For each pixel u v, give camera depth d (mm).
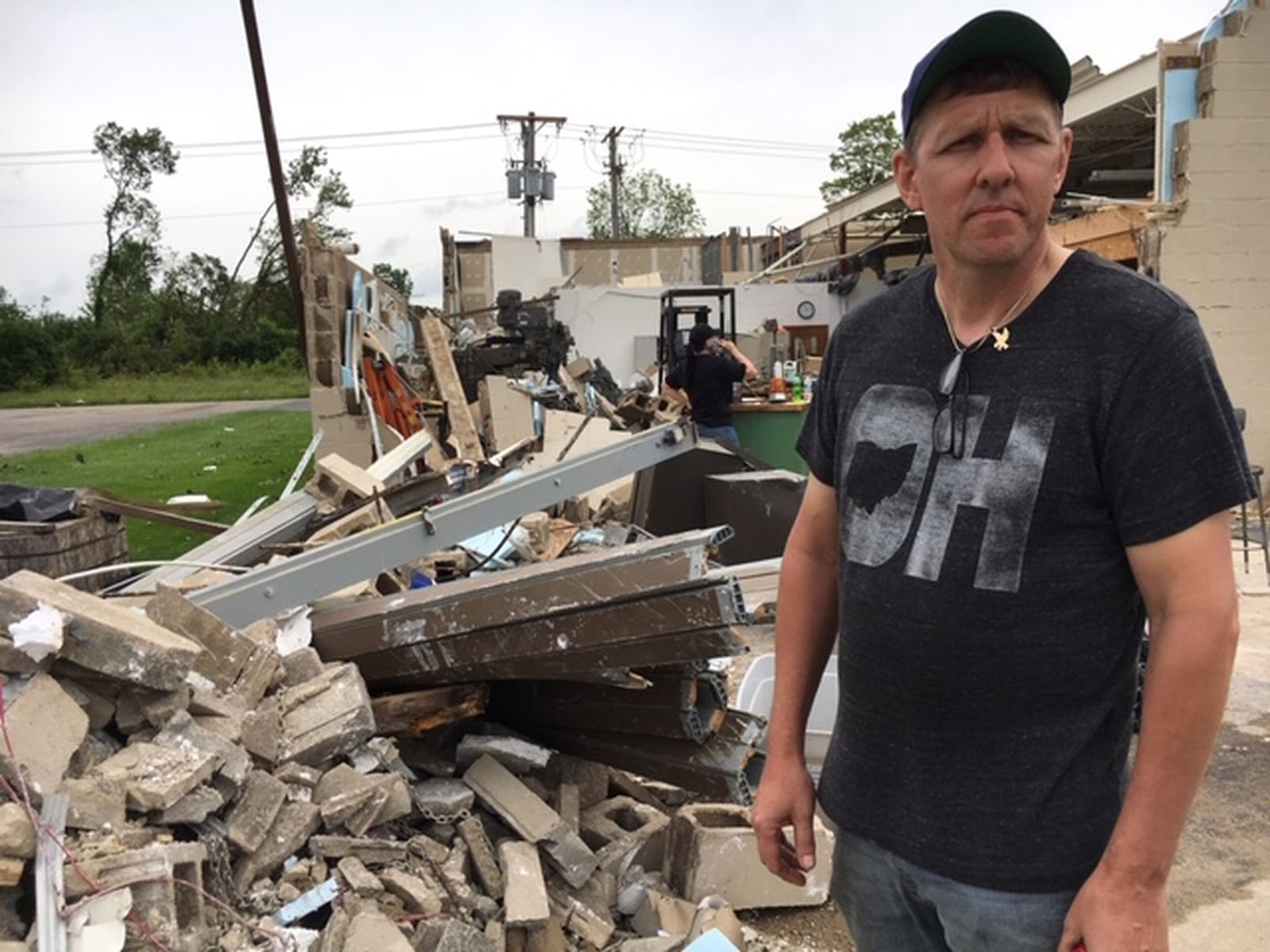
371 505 5102
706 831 3148
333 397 8648
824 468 1777
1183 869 3518
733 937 2881
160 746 2486
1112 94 12648
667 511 6957
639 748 3229
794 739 1831
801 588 1841
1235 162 9672
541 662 3035
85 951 1899
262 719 2760
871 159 47094
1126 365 1314
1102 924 1334
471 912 2676
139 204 58156
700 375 9406
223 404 34844
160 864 2102
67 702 2371
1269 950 3066
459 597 3148
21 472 14242
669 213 61312
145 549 8211
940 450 1466
